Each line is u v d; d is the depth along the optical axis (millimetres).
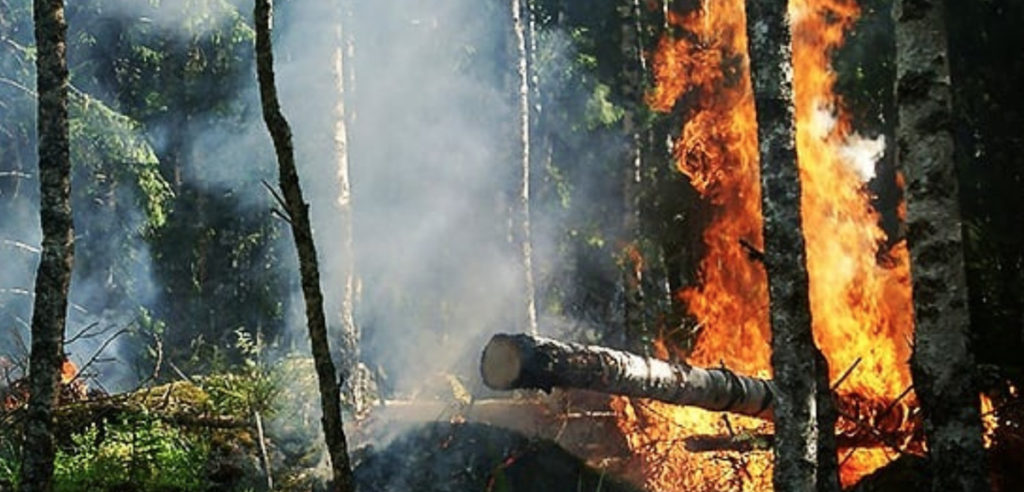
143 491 10375
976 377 7691
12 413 11406
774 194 7703
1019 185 18984
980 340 15266
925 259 7781
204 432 11516
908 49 7965
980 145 19344
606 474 10688
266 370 12672
